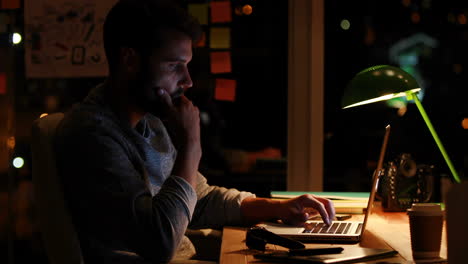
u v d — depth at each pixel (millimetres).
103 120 1610
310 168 3104
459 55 3094
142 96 1660
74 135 1564
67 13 3074
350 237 1554
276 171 3176
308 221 1864
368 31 3113
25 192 3172
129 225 1501
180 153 1626
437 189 2199
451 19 3088
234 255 1402
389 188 2111
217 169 3186
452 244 1086
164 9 1630
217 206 1980
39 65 3094
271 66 3150
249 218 1922
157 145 1866
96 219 1530
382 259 1318
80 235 1586
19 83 3115
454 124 3094
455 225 1081
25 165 3150
